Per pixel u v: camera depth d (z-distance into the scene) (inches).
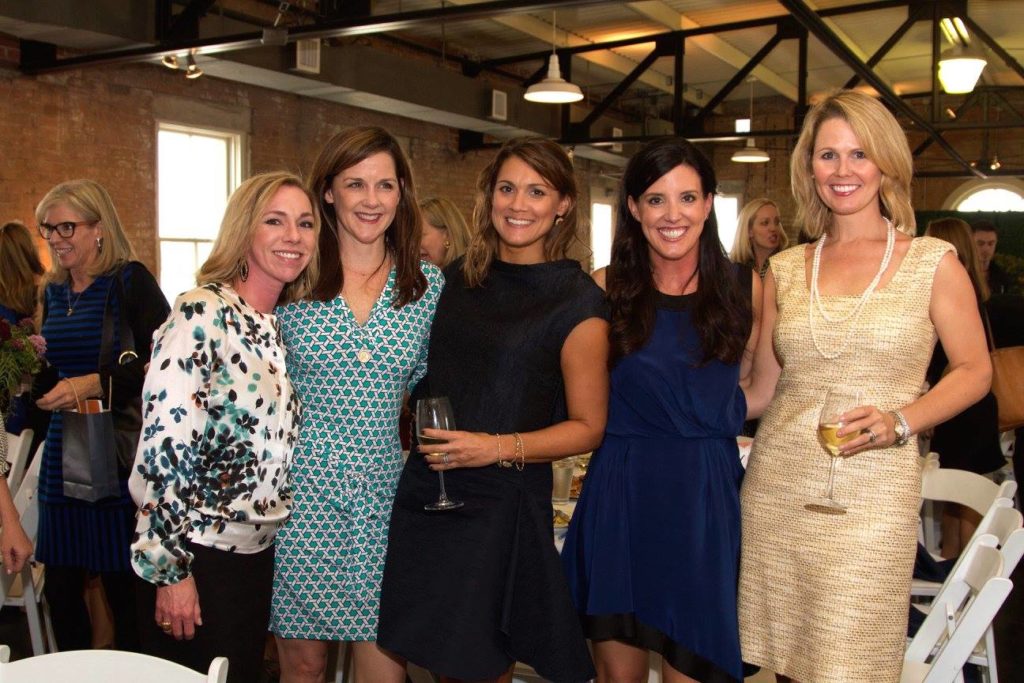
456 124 382.0
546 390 87.4
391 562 88.3
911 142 601.3
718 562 87.1
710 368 88.8
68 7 226.2
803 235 93.7
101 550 112.1
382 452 89.9
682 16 394.3
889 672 81.7
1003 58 346.0
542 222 87.0
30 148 267.7
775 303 90.2
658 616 88.4
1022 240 521.3
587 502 92.0
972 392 78.7
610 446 91.6
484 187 90.3
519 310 87.6
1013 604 183.5
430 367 91.1
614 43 411.5
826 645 81.5
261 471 79.8
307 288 88.2
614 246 92.4
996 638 166.2
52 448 114.1
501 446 82.7
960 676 111.6
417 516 87.7
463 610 84.3
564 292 87.0
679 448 88.7
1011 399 173.6
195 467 77.0
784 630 84.9
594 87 529.7
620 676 93.7
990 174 477.1
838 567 81.2
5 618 167.2
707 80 518.3
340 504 88.0
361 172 86.0
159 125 306.2
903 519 80.7
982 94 506.3
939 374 158.1
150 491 74.6
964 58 284.8
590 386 86.3
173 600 75.5
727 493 88.5
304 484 87.9
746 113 615.8
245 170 334.6
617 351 88.9
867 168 82.4
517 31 405.4
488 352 87.4
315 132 363.6
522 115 390.9
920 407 77.5
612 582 89.6
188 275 322.3
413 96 335.9
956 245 173.2
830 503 80.1
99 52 254.4
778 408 87.0
